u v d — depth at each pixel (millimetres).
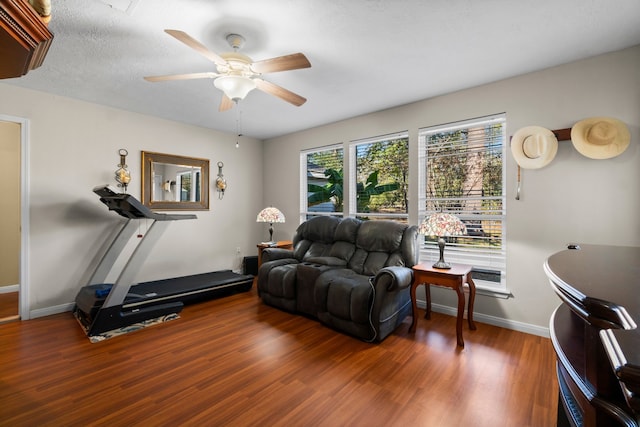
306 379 2014
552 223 2609
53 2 1729
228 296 3953
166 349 2432
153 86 2992
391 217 3756
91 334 2660
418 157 3443
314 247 3807
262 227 5348
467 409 1721
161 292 3371
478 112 2992
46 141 3166
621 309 496
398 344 2535
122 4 1759
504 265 2896
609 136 2312
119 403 1759
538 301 2691
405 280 2635
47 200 3186
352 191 4109
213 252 4645
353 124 4035
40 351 2383
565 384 776
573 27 2018
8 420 1612
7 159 4102
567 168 2535
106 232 3584
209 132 4594
